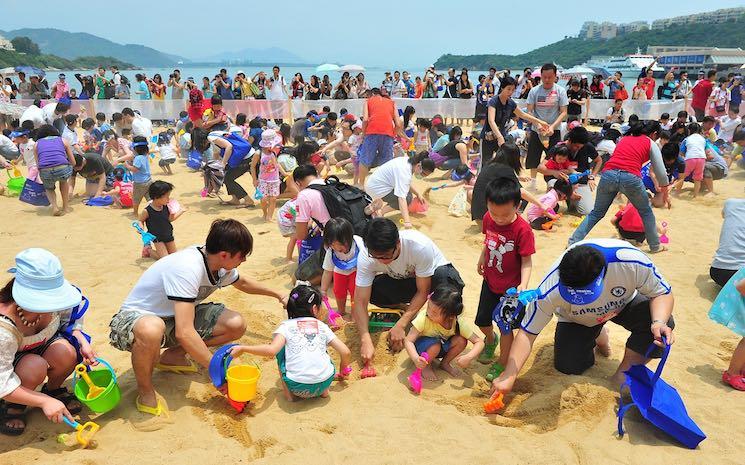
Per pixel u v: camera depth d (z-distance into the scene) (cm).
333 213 596
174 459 338
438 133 1423
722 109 1576
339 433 370
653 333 371
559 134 987
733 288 427
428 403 404
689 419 355
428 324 442
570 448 350
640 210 710
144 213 702
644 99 1983
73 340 385
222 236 379
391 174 775
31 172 946
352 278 522
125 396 406
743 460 338
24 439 360
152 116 1958
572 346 430
